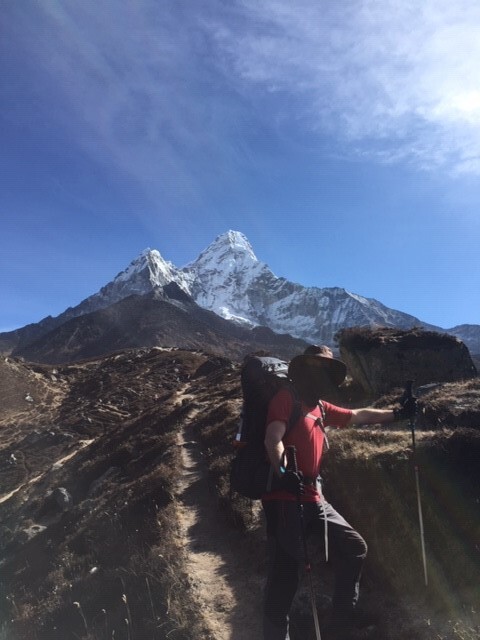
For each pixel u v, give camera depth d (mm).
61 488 22484
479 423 10719
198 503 12109
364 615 5797
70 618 8570
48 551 14914
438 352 17234
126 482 19359
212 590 7449
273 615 4656
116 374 77312
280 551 4676
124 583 8461
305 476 4648
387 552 6359
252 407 4805
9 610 11070
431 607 5727
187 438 21703
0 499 32500
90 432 47625
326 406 5195
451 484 6715
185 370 74938
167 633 6609
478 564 5848
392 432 9211
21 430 53906
